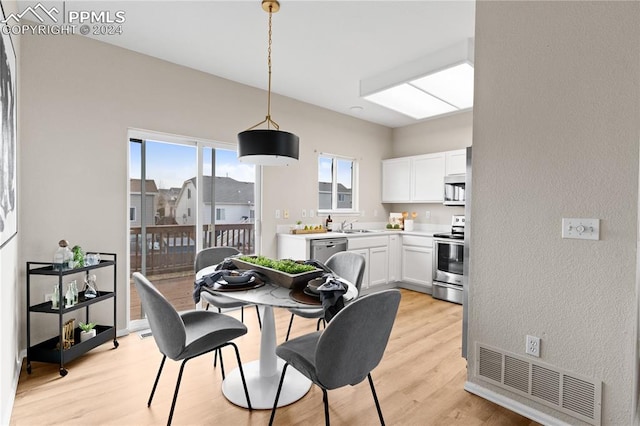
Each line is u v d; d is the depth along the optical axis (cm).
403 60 320
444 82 329
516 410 192
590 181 167
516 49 192
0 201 156
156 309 160
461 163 439
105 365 242
